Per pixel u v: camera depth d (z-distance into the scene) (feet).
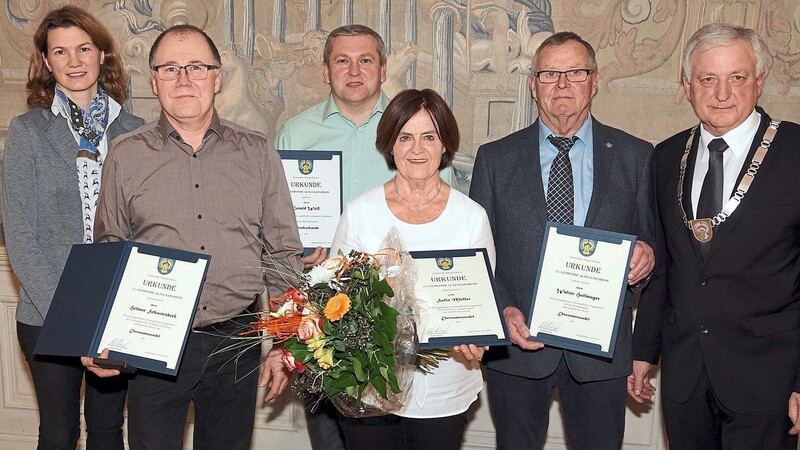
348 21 10.96
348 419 7.80
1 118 11.75
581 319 7.90
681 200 7.99
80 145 8.39
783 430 7.74
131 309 7.25
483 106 10.98
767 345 7.66
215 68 7.89
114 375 7.90
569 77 8.16
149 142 7.91
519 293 8.43
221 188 7.94
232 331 8.04
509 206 8.50
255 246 8.13
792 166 7.48
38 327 8.32
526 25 10.74
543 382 8.55
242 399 8.28
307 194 9.29
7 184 8.14
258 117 11.27
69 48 8.23
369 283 6.77
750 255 7.57
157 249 7.36
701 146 7.98
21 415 12.32
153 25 11.25
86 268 7.43
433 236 7.82
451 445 7.80
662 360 8.35
